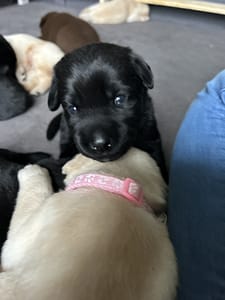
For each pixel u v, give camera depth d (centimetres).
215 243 18
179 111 37
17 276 15
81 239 15
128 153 22
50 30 50
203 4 57
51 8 68
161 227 17
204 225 18
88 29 49
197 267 18
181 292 17
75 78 23
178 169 21
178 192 20
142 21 62
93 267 14
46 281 14
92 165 21
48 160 26
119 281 14
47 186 23
